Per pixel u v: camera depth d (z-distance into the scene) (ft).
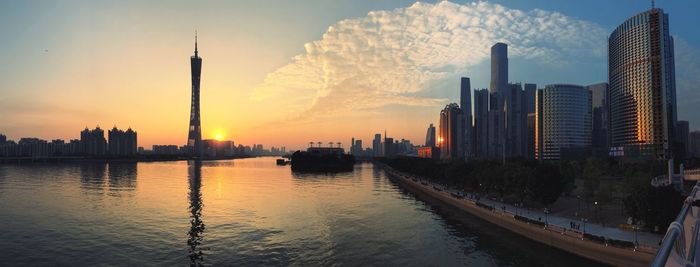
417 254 286.25
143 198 597.11
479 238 334.24
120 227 376.27
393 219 423.23
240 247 303.27
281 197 615.98
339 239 330.13
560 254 283.18
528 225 329.52
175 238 331.77
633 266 237.04
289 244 312.50
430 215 449.06
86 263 264.72
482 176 528.22
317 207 509.35
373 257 278.87
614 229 304.91
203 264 262.06
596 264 258.98
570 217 367.66
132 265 260.21
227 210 481.87
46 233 350.23
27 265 260.83
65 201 556.51
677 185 473.67
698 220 82.53
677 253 59.77
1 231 358.02
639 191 298.76
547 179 400.26
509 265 261.44
